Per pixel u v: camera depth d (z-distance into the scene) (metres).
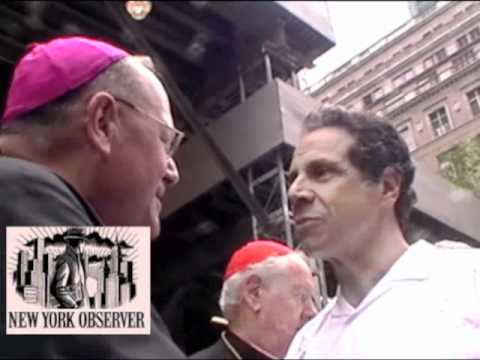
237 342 0.84
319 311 0.92
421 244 0.84
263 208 4.23
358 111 0.84
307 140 0.83
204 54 7.16
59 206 0.89
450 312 0.77
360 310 0.77
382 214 0.82
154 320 0.85
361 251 0.80
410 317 0.74
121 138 1.00
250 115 5.10
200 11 7.02
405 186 0.84
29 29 3.73
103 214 1.01
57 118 0.99
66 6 6.35
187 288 4.25
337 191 0.80
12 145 1.01
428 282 0.78
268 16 6.21
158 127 1.05
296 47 4.27
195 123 5.70
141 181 1.02
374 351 0.71
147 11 7.02
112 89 1.01
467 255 0.87
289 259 0.99
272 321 0.93
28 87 1.01
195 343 1.87
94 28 6.86
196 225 6.16
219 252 6.11
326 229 0.80
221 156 5.36
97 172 0.99
